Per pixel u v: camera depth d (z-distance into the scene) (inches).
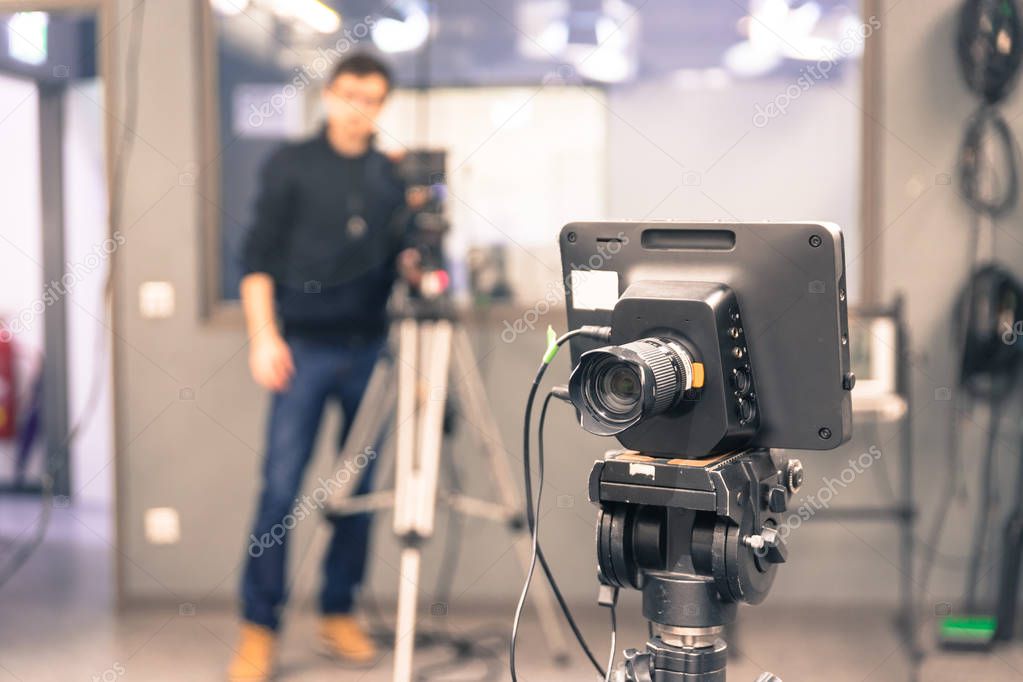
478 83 133.3
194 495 126.7
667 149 165.2
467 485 121.0
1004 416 116.8
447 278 110.0
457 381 118.6
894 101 117.0
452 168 133.0
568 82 136.9
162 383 126.6
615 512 48.6
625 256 48.4
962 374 116.6
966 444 117.3
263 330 110.7
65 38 160.6
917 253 117.4
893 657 106.7
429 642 114.0
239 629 119.8
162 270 126.2
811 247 44.0
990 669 104.1
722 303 44.8
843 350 45.1
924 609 117.9
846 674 102.2
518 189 134.9
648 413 42.3
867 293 118.2
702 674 47.7
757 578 47.8
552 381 121.1
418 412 108.9
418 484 97.7
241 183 132.6
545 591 120.5
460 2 136.5
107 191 126.1
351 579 111.5
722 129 164.1
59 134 171.5
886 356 114.0
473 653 110.7
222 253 130.5
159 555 127.3
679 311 44.9
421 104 133.1
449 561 122.0
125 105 125.6
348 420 116.5
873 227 118.2
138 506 127.3
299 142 114.2
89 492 186.1
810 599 119.3
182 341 126.3
